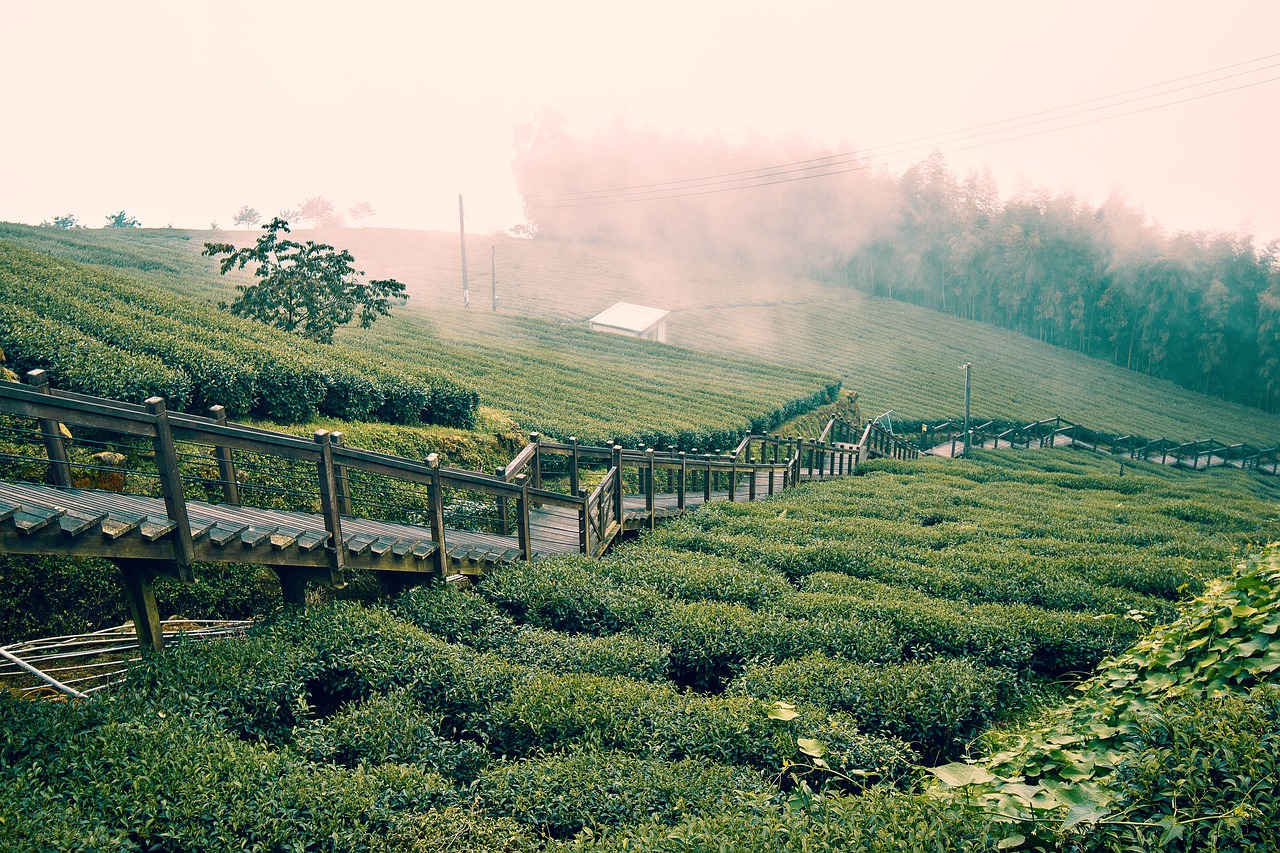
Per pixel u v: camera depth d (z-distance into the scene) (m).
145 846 4.78
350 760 6.23
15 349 10.86
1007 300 105.75
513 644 8.38
